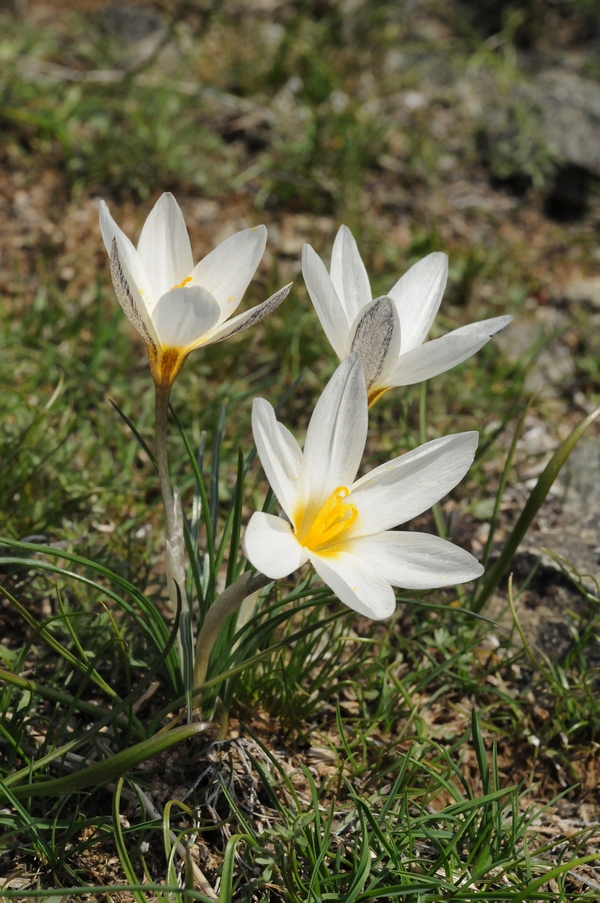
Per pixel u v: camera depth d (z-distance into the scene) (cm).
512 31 94
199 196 70
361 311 35
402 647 43
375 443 53
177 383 54
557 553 48
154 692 40
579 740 42
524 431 56
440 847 36
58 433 48
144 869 36
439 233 71
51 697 37
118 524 46
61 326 57
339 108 80
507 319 37
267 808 38
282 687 41
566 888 38
